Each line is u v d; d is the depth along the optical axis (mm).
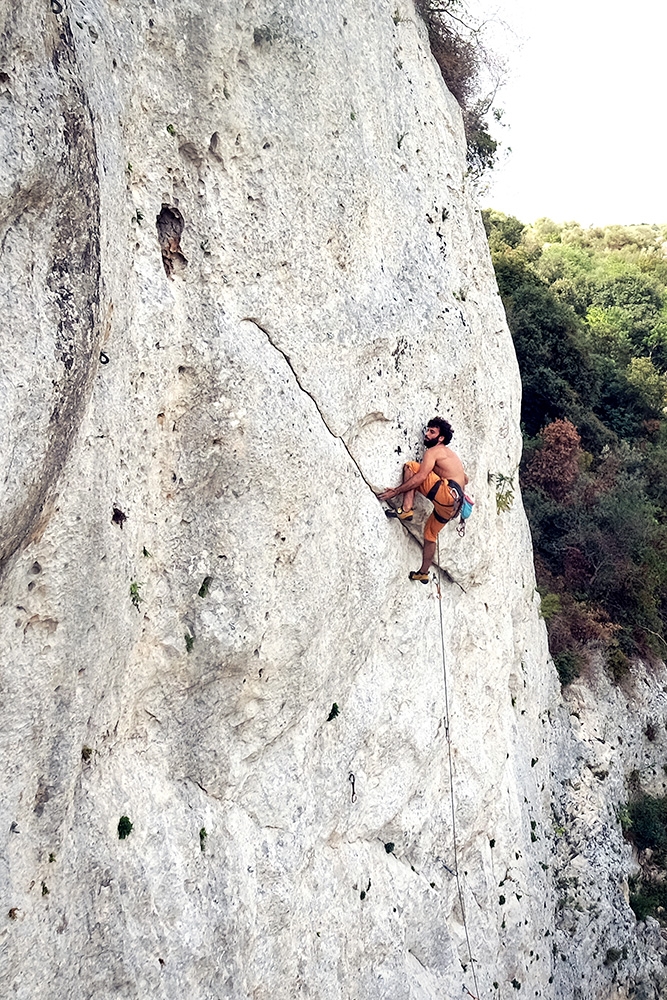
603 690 18688
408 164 11703
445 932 11336
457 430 12000
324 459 9234
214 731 8289
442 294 11758
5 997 5871
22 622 6102
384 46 11406
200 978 7539
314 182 9484
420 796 11336
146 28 7594
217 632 8055
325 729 9836
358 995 9711
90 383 6309
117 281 6898
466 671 12547
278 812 8898
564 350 26250
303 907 9008
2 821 5957
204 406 7977
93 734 6969
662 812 18141
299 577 8906
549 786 15812
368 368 10258
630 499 23000
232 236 8430
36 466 5680
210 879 7855
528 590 15930
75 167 5910
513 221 39094
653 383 30797
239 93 8578
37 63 5609
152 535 7652
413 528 10969
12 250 5535
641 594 21281
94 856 6820
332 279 9727
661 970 15758
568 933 14688
